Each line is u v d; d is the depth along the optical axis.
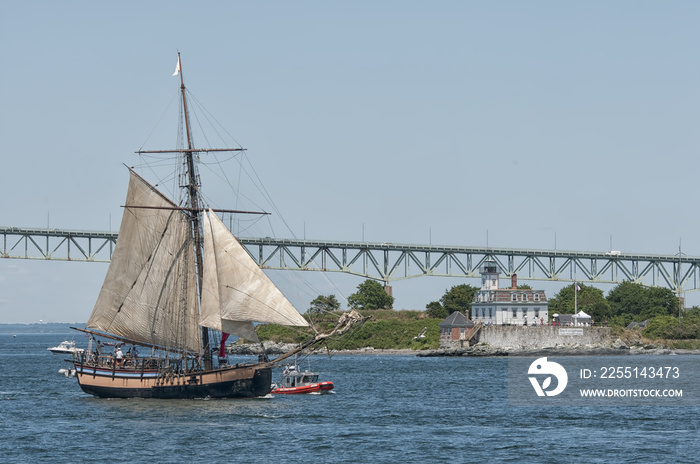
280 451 159.25
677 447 164.25
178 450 160.12
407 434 176.88
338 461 151.25
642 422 196.12
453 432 180.00
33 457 154.88
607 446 164.88
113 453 157.88
